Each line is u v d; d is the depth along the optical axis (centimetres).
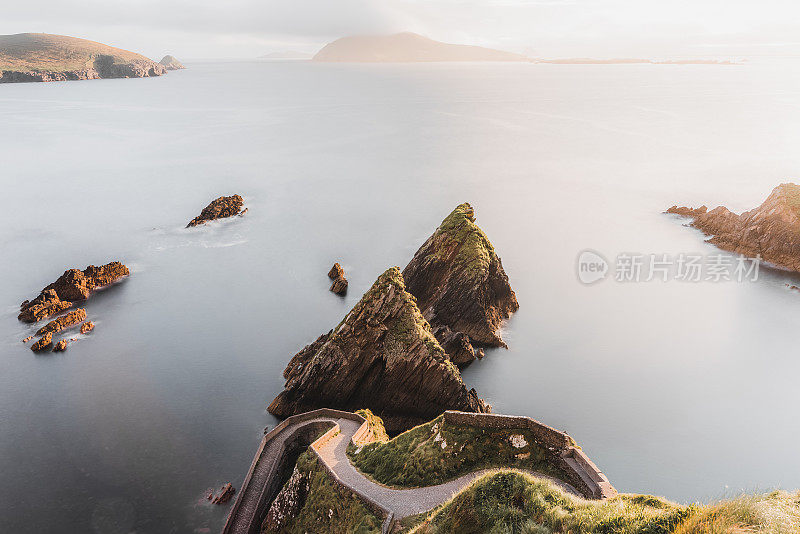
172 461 5672
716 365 7431
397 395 6362
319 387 6412
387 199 16838
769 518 1440
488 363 7494
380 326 6400
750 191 16938
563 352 7794
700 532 1506
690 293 9844
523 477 2270
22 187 17675
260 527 4747
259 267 11312
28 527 4838
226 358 7806
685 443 5825
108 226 13912
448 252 8656
